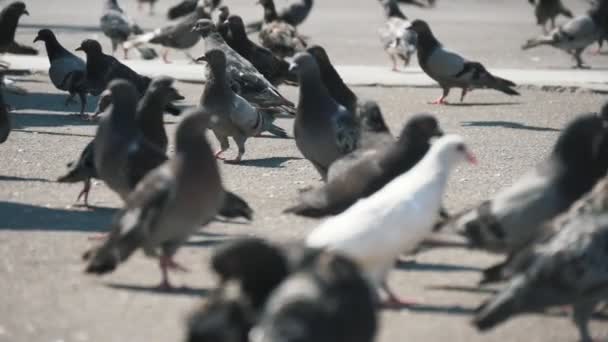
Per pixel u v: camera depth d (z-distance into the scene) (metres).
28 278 11.57
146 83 23.45
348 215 10.30
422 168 10.67
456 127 23.14
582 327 10.08
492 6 53.59
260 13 46.84
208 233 13.74
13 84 26.23
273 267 8.61
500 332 10.30
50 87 28.30
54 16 45.00
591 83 29.38
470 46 38.00
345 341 7.62
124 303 10.80
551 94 28.53
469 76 26.50
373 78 30.06
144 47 33.91
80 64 23.98
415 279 11.96
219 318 8.05
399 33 31.67
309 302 7.54
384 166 12.19
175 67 31.69
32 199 15.55
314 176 17.84
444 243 11.10
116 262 10.93
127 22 34.62
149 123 14.60
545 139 21.69
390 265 10.44
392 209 10.27
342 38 40.09
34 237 13.30
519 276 9.64
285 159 19.48
